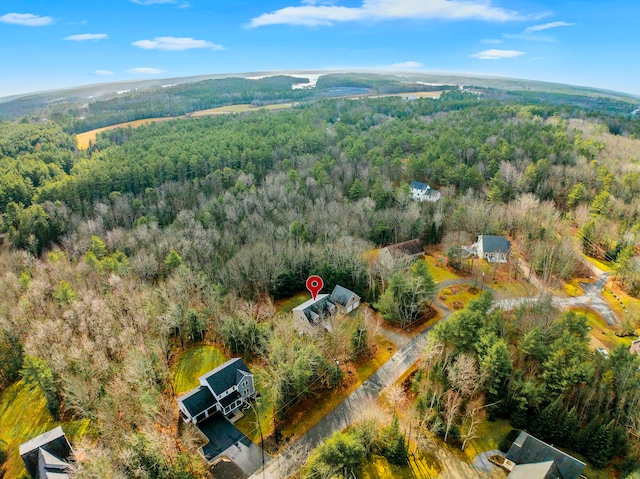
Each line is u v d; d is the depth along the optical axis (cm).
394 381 6469
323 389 6372
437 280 9188
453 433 5422
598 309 8294
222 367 6203
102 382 6431
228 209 11869
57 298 8281
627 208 10856
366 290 8562
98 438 5722
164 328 7219
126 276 8944
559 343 5781
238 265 9044
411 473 5078
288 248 9488
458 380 5547
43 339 6994
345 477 4784
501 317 6450
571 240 10056
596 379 5519
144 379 6156
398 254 9344
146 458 4762
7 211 12688
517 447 5059
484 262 9781
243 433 5725
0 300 8512
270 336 6800
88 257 9738
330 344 7088
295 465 5184
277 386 5688
